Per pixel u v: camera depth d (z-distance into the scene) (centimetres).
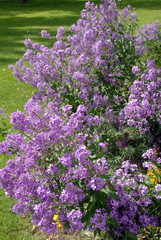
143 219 317
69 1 2511
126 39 497
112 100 442
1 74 922
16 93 782
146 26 620
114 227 323
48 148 324
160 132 431
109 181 298
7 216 410
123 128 405
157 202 329
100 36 486
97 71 455
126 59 479
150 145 436
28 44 538
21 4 2552
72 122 319
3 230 389
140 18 1571
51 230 295
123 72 478
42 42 1254
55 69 485
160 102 379
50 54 510
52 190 315
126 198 307
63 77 452
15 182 318
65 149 314
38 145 322
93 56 464
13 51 1162
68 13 1958
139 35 612
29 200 315
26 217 405
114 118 409
